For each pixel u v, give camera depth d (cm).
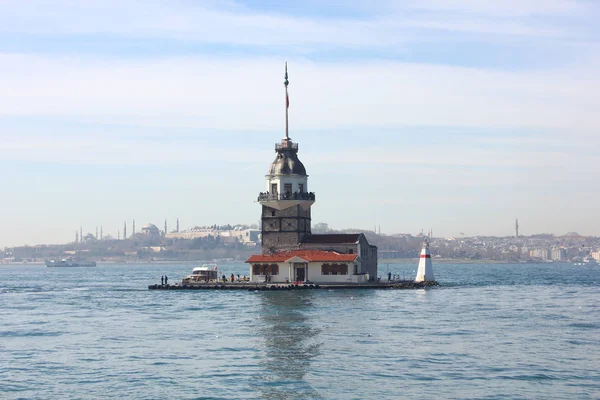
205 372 8475
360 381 8019
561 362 8862
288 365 8775
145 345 10212
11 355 9631
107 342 10525
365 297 17125
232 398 7462
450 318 12800
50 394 7669
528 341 10269
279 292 18800
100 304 16625
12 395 7656
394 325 11862
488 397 7406
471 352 9475
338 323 12119
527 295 18575
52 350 9950
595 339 10438
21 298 19225
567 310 14262
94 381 8150
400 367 8631
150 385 7944
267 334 10988
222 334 11075
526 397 7412
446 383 7919
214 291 19875
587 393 7538
